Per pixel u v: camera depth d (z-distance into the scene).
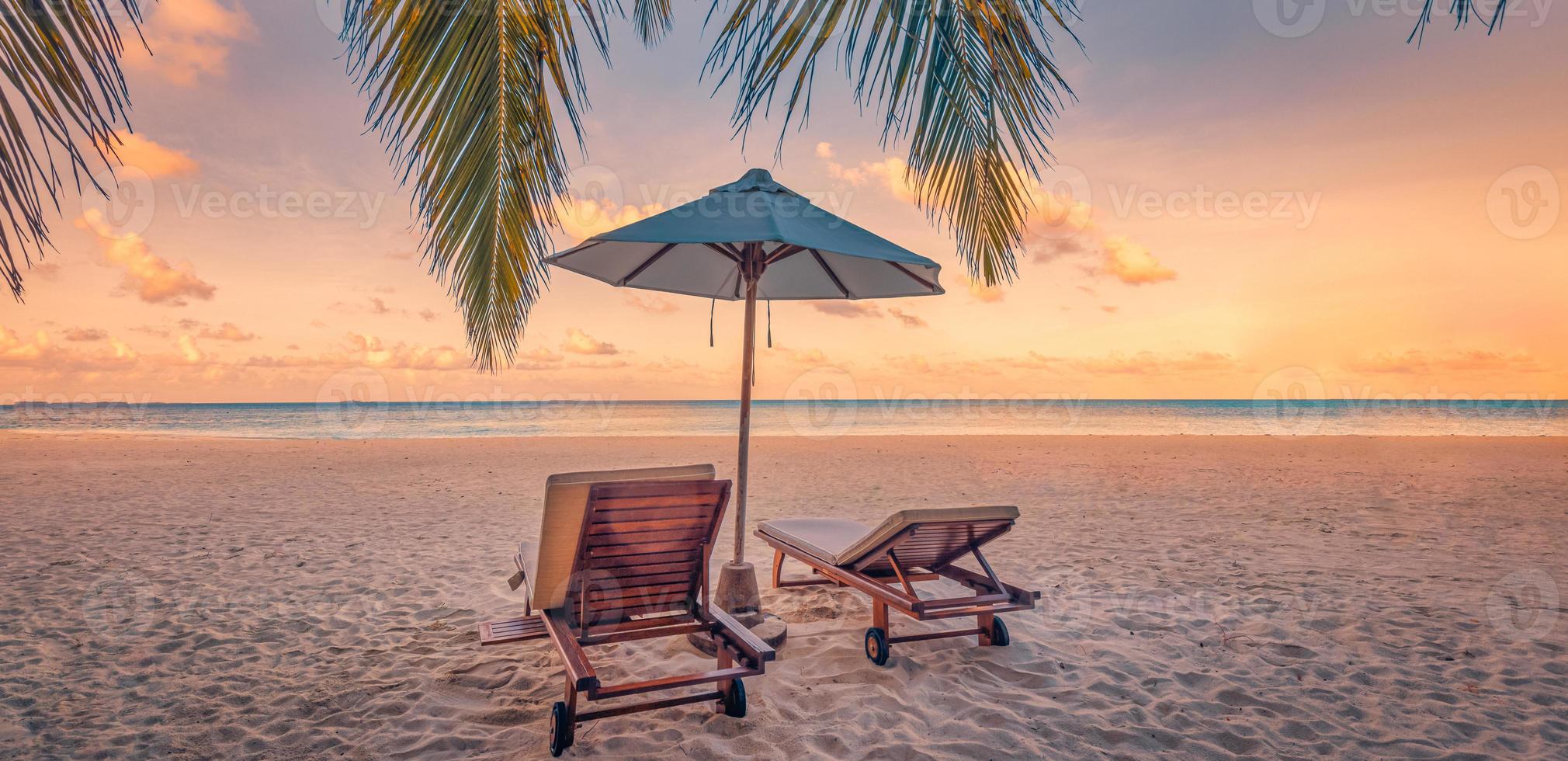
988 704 3.15
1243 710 3.12
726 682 3.00
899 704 3.13
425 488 10.62
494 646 3.87
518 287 3.34
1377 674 3.49
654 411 70.50
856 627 4.18
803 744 2.76
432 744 2.77
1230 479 11.57
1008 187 2.98
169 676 3.45
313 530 7.21
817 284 5.04
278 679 3.41
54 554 6.04
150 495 9.61
